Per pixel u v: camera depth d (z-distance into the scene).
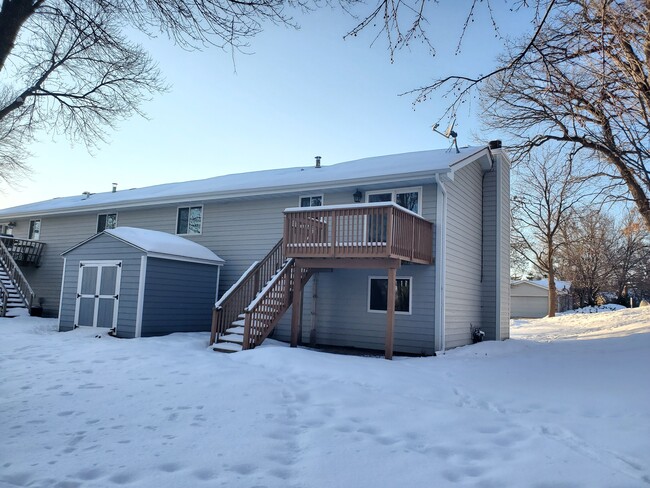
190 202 16.12
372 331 12.64
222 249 15.55
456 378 8.14
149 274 12.91
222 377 7.54
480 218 15.05
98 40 7.11
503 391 7.18
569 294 39.81
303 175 15.45
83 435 4.68
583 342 13.41
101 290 13.47
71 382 7.14
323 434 4.90
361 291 12.91
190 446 4.42
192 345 11.32
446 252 12.12
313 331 13.10
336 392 6.71
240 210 15.40
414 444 4.69
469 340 13.66
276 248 13.16
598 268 36.00
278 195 14.29
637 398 6.39
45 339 11.98
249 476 3.77
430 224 12.05
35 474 3.69
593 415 5.86
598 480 3.83
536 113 10.70
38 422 5.09
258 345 11.12
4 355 9.59
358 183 12.46
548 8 4.02
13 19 4.94
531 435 5.02
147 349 10.27
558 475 3.93
